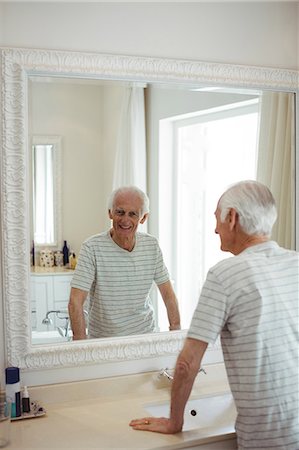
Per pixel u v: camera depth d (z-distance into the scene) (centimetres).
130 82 194
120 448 154
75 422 172
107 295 197
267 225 157
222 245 165
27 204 180
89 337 193
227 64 204
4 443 156
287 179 223
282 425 149
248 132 216
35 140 182
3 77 174
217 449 162
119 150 196
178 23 198
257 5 210
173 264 208
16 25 178
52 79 183
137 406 185
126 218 199
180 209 208
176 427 162
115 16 189
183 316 209
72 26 185
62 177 187
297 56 218
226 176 215
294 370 150
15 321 181
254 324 146
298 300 153
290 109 220
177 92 201
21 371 184
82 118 189
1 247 179
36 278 184
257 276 148
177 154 205
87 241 193
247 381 148
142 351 199
